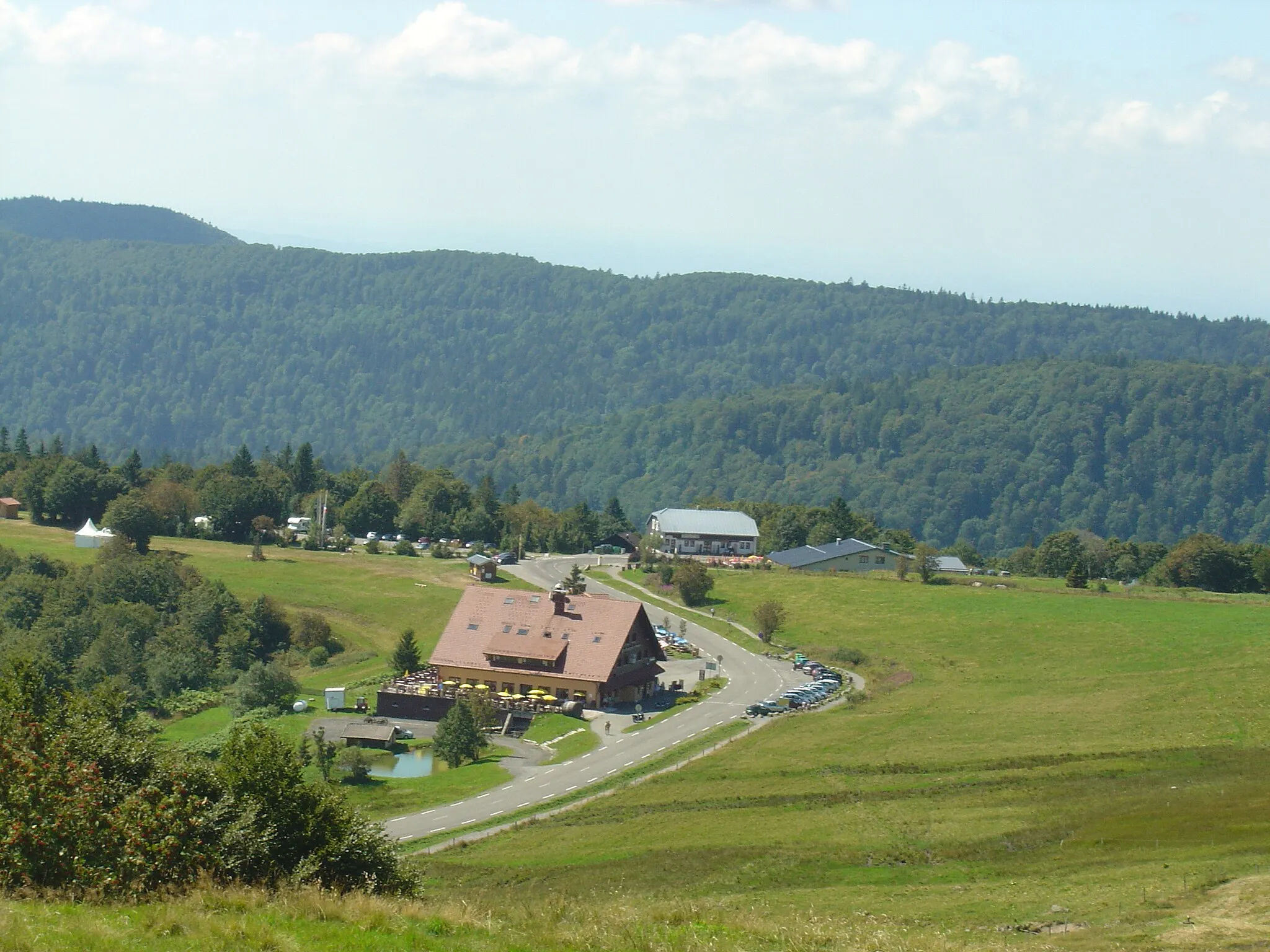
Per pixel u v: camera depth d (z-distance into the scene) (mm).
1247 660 87750
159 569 125938
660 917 31344
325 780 71188
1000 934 37094
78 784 29016
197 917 25906
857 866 49125
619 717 86562
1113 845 49281
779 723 82312
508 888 47969
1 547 134500
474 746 76500
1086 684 86438
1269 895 39406
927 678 94688
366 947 25281
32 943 23109
